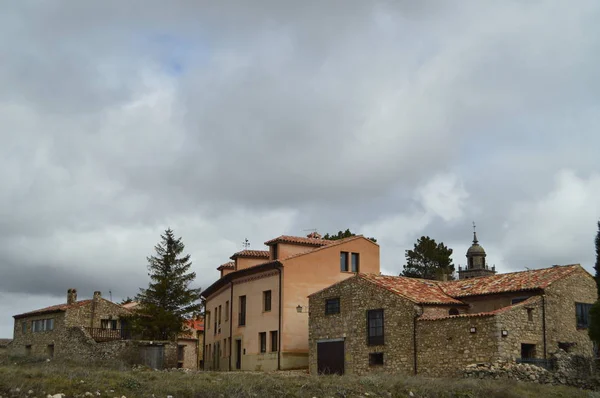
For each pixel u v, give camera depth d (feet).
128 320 195.93
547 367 111.04
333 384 96.99
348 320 133.28
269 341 159.84
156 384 87.66
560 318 121.39
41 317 199.93
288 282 158.10
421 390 96.48
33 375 85.97
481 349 111.55
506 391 95.55
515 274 135.44
